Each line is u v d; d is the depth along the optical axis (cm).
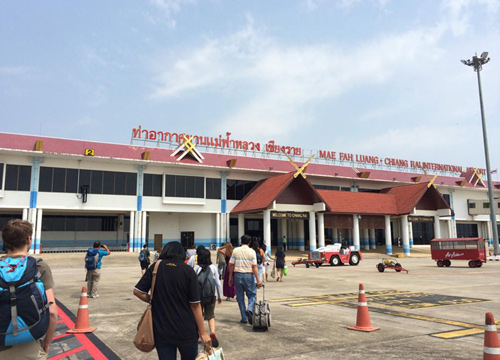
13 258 322
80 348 700
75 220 4088
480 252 2831
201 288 704
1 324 294
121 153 3822
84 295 848
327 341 730
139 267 2917
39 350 326
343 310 1066
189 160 4078
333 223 4331
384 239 5622
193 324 420
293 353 652
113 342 738
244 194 4375
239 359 621
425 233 5719
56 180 3456
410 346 693
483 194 6253
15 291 301
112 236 4225
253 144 4706
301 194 4044
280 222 4750
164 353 404
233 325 871
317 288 1590
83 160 3575
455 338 752
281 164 4750
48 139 3591
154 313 415
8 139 3412
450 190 5841
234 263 891
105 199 3622
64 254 3344
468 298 1299
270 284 1742
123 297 1318
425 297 1324
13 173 3312
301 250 4569
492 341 466
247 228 4694
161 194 3891
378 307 1116
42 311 317
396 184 5425
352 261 3134
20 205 3297
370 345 701
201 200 4059
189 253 1560
